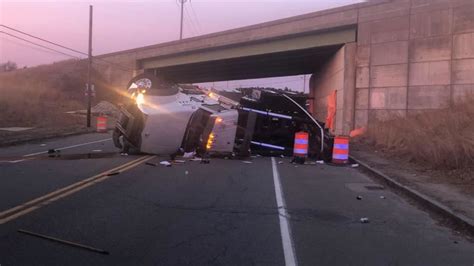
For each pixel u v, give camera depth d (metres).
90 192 10.80
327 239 7.50
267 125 20.58
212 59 54.94
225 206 9.81
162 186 12.02
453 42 31.95
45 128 35.19
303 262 6.29
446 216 9.15
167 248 6.75
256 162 18.55
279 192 11.72
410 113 30.88
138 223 8.12
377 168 16.08
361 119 36.59
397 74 34.50
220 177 13.97
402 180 13.30
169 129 18.06
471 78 31.17
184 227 7.96
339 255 6.65
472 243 7.46
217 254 6.53
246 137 19.77
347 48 38.19
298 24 42.66
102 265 5.95
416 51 33.56
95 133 35.69
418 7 33.56
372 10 36.25
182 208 9.47
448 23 32.22
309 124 20.61
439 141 15.85
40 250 6.48
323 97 51.66
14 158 17.86
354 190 12.46
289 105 20.56
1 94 43.81
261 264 6.16
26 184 11.68
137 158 17.91
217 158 19.28
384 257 6.62
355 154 21.38
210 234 7.57
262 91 20.53
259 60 53.47
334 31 39.81
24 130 32.16
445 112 21.17
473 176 13.05
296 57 49.88
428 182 12.97
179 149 18.55
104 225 7.91
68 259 6.14
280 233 7.75
